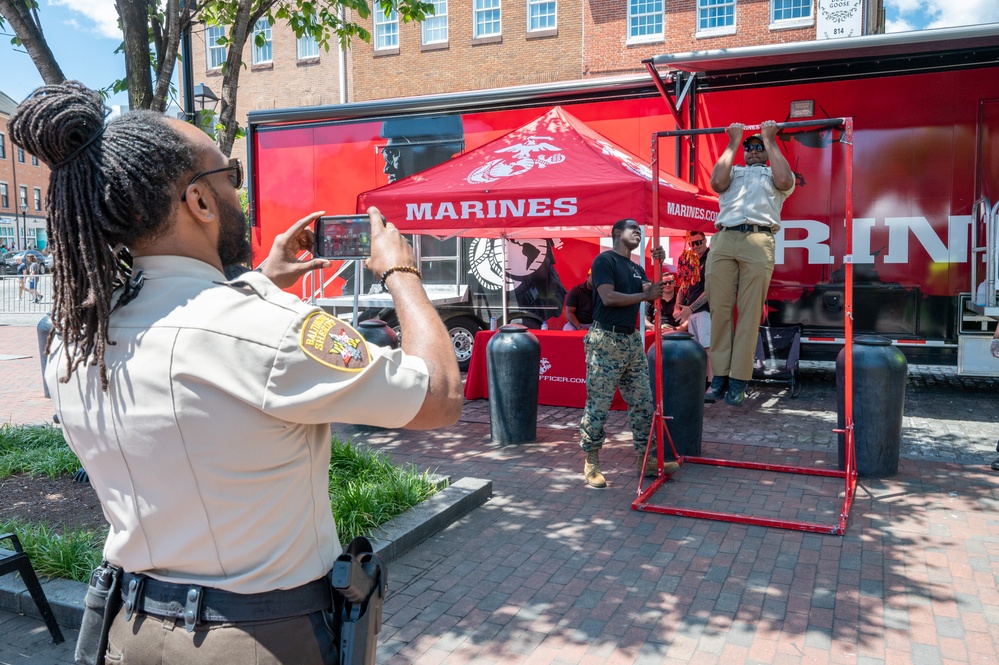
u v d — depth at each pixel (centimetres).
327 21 745
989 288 759
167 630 134
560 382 875
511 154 718
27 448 652
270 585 134
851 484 537
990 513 519
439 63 2178
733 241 550
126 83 588
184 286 133
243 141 2364
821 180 866
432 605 398
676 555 458
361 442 732
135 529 135
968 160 817
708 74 890
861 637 360
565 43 2067
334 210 1077
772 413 835
